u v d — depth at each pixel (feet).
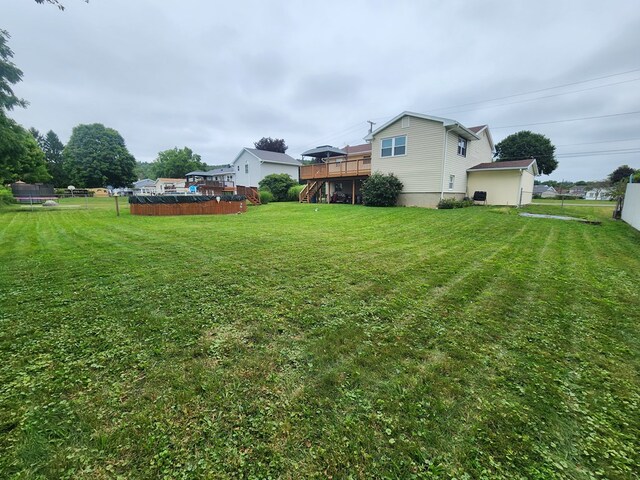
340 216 40.34
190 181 129.59
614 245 22.62
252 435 5.35
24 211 51.34
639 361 7.86
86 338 8.56
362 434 5.39
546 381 6.97
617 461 4.96
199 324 9.46
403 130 52.85
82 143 134.92
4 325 9.26
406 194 53.72
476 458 4.98
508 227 30.55
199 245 21.52
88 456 4.90
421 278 14.19
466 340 8.72
